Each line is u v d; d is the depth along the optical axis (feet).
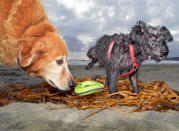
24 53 1.97
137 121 1.43
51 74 2.13
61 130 1.28
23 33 2.08
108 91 2.30
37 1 2.23
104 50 2.25
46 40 2.07
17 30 2.07
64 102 2.00
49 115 1.58
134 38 1.99
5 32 2.09
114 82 2.13
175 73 5.24
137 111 1.69
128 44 2.05
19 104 1.94
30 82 3.40
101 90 2.19
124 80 2.93
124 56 2.05
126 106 1.87
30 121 1.44
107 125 1.35
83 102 1.89
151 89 2.41
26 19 2.10
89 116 1.55
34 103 1.98
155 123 1.39
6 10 2.10
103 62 2.27
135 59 2.04
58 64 2.11
